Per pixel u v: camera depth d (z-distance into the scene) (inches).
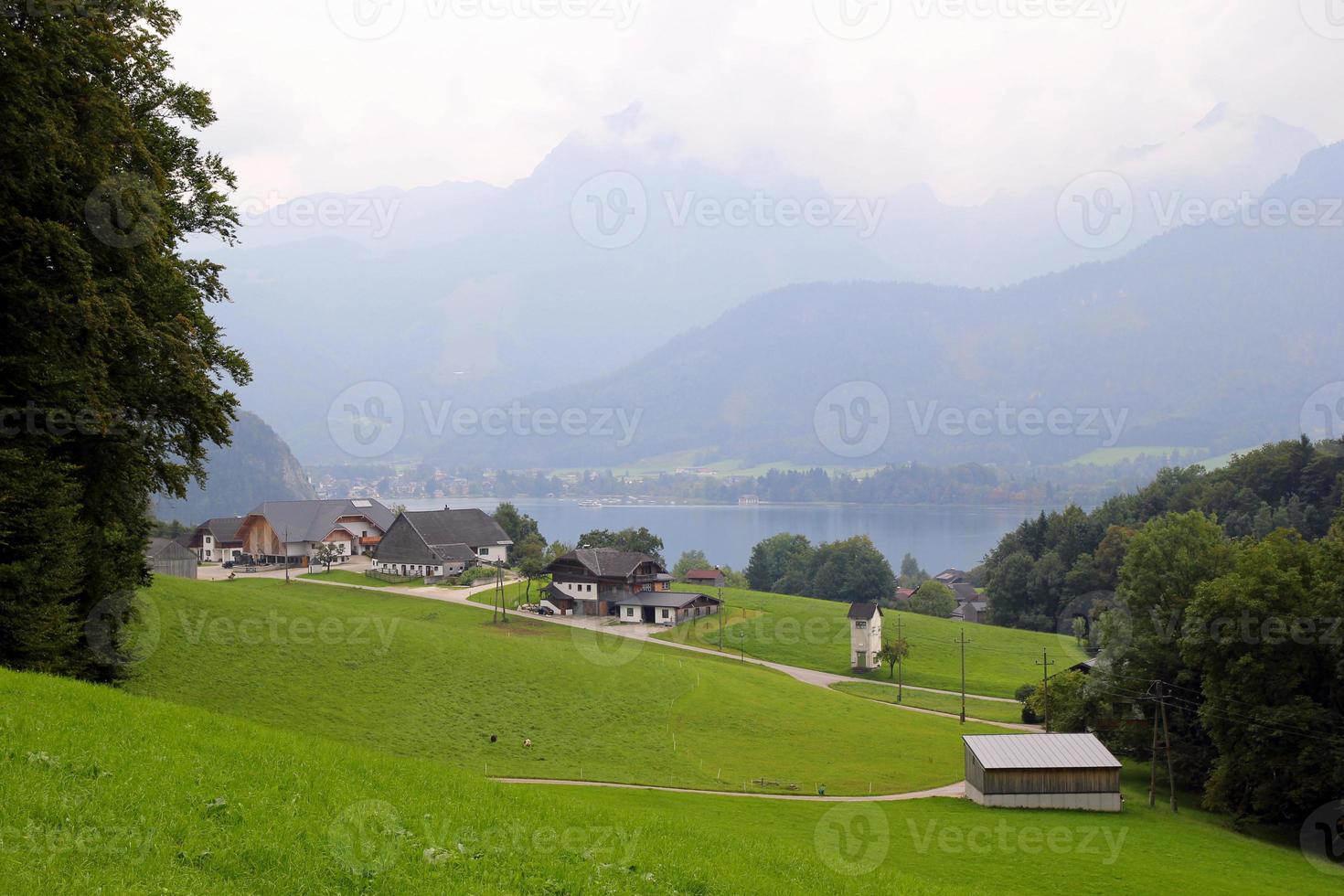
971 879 1647.4
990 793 2445.9
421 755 2348.7
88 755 788.0
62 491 1386.6
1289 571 2544.3
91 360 1344.7
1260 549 2682.1
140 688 2271.2
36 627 1358.3
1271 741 2400.3
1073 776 2476.6
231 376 1676.9
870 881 1164.5
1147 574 3132.4
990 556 7775.6
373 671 2859.3
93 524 1592.0
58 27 1318.9
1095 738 2642.7
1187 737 2940.5
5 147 1240.8
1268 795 2405.3
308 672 2728.8
